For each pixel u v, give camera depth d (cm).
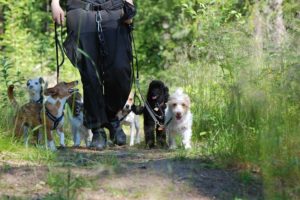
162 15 2606
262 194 661
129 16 931
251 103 797
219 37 1155
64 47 938
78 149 922
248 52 1040
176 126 998
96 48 930
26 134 912
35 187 648
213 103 1077
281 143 693
